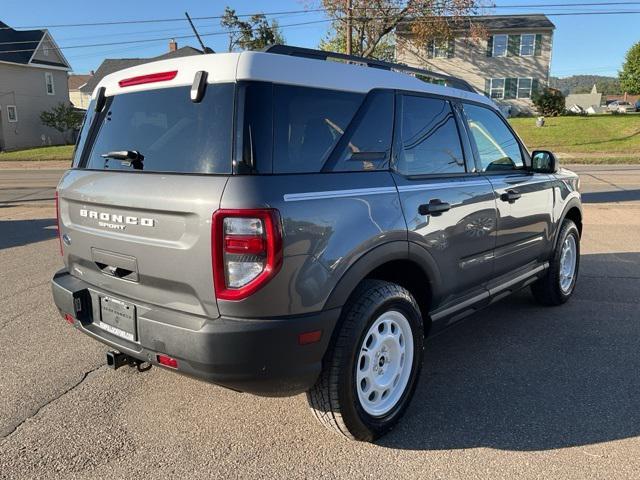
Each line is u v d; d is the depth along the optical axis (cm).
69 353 419
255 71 257
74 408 337
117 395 354
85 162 324
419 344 326
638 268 662
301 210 253
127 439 304
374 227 286
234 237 239
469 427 316
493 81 4497
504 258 417
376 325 294
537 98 4028
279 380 256
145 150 283
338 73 294
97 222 297
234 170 246
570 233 532
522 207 430
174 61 282
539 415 329
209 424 320
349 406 280
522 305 540
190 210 248
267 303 245
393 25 3281
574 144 2856
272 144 255
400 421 320
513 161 446
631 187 1468
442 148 360
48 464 279
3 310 518
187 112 269
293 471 276
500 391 360
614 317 500
